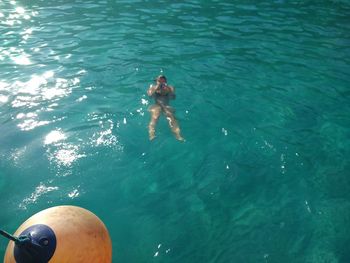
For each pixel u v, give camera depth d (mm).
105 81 3584
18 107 3156
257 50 4336
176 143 2781
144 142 2791
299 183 2422
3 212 2195
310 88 3535
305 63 4043
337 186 2395
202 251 1965
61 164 2566
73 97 3320
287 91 3471
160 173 2514
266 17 5496
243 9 5848
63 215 1211
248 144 2775
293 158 2639
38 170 2510
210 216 2182
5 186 2375
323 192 2348
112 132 2879
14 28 4977
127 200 2303
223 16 5508
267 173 2510
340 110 3199
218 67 3889
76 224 1195
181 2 6176
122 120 3020
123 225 2133
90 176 2480
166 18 5383
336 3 6270
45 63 3951
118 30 4906
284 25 5180
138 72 3752
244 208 2236
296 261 1898
